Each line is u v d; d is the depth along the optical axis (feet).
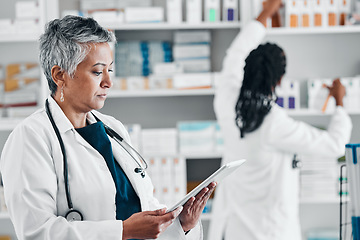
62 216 5.47
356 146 5.35
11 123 12.33
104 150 5.93
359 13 12.47
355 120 13.44
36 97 12.48
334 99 12.17
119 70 12.66
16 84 12.45
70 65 5.43
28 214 5.16
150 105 13.55
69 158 5.53
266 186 9.64
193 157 12.39
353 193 5.39
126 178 6.07
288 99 12.28
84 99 5.57
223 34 13.28
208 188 5.75
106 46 5.58
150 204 6.34
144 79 12.37
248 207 9.77
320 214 13.88
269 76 9.39
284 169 9.71
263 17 11.42
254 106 9.43
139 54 12.68
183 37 12.67
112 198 5.59
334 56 13.34
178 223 5.97
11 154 5.41
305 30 12.07
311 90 12.28
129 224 5.30
